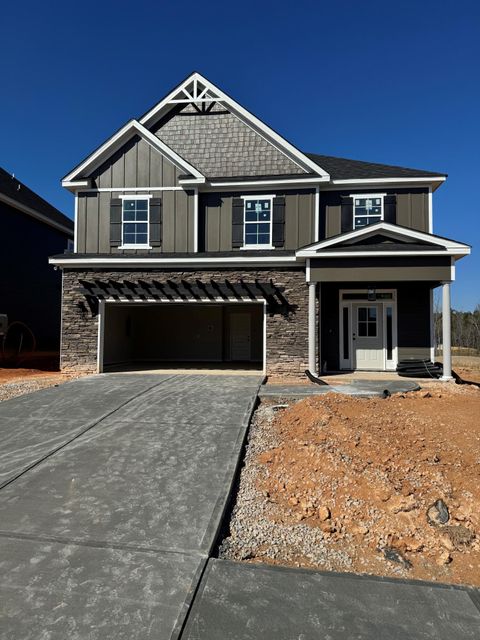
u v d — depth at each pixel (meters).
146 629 2.70
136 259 12.28
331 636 2.67
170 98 14.58
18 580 3.14
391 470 5.16
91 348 12.51
